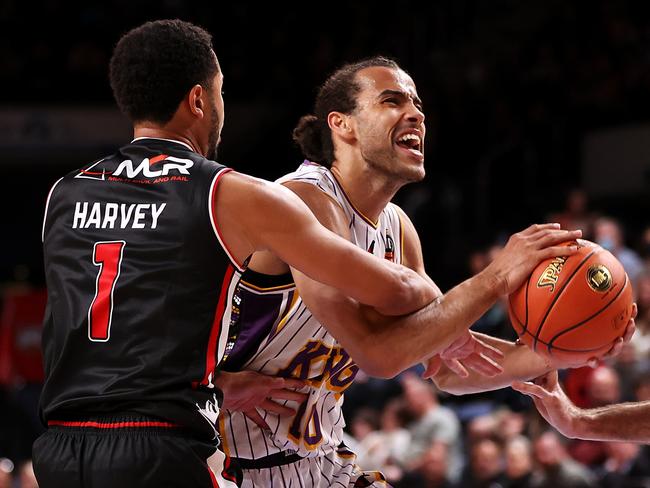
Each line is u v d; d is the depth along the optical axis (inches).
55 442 96.5
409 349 107.5
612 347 110.8
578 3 519.2
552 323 108.6
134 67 104.9
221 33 581.6
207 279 97.3
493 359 132.1
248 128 547.8
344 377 128.5
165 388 94.6
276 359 123.3
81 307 97.7
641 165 428.8
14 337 427.5
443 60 542.9
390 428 293.7
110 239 99.1
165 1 583.2
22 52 540.7
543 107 482.0
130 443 93.4
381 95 120.8
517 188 465.7
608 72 475.5
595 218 370.6
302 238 99.4
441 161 499.8
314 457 130.2
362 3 591.2
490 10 558.6
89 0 573.9
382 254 129.3
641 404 128.2
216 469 98.3
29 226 529.0
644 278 289.0
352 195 124.3
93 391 95.0
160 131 106.0
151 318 95.9
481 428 270.8
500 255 112.3
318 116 127.3
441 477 261.9
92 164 105.7
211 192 98.0
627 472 243.6
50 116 516.7
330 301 110.5
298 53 577.9
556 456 238.8
